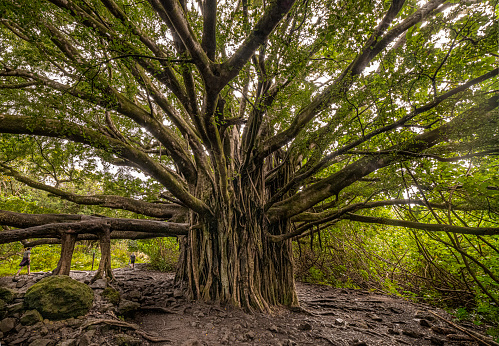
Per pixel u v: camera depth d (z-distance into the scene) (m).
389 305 8.11
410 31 4.32
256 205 7.36
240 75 5.04
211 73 3.87
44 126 4.83
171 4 2.92
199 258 7.61
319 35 4.19
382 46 4.84
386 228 10.38
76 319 4.68
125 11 4.41
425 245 8.08
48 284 4.76
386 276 10.34
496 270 5.79
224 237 7.20
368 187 6.29
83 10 4.36
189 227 7.88
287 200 7.52
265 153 6.96
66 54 5.10
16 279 6.07
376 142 5.43
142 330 4.91
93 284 6.09
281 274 7.49
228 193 7.27
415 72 4.05
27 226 6.33
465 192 5.06
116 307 5.51
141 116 6.22
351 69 5.12
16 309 4.56
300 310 6.87
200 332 5.04
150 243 14.22
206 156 8.33
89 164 5.99
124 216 11.48
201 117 4.89
